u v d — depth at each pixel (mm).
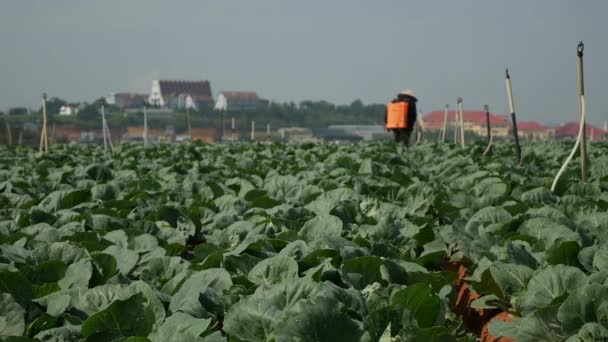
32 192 17953
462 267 12047
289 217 12359
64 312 7301
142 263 9523
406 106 38375
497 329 7773
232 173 21016
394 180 18422
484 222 11617
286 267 8383
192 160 29562
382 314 6719
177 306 7402
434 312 7293
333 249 9102
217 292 7801
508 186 15945
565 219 10750
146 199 14508
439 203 14992
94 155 34469
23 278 7879
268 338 6316
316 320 6086
